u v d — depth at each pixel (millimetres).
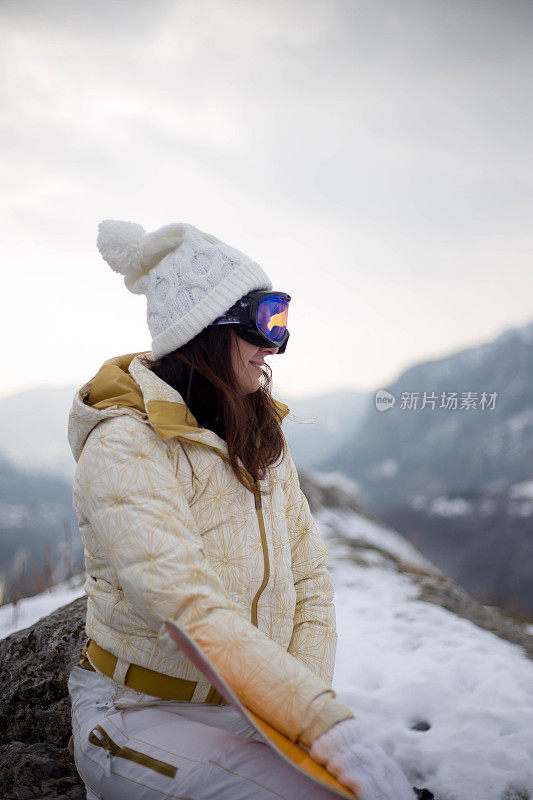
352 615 3645
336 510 7879
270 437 1480
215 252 1386
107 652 1330
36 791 1719
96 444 1268
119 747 1201
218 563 1313
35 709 2135
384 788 1018
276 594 1422
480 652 3039
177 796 1126
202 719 1301
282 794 1089
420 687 2570
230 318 1372
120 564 1196
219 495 1343
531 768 2068
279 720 1087
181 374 1396
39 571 4914
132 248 1447
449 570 41250
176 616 1135
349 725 1069
